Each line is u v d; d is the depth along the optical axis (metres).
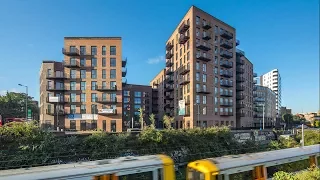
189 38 59.75
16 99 83.38
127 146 22.88
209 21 62.31
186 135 26.45
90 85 57.88
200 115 57.81
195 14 59.00
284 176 9.84
